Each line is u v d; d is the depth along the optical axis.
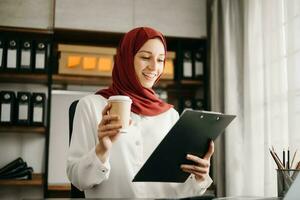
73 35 3.31
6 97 2.93
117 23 3.23
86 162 1.18
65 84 3.35
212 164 3.11
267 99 2.54
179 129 1.02
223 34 3.09
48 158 3.01
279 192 1.26
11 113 2.92
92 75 3.12
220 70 3.11
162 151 1.05
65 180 3.12
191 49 3.42
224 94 3.01
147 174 1.11
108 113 1.13
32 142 3.25
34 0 3.15
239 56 2.99
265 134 2.50
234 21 3.05
